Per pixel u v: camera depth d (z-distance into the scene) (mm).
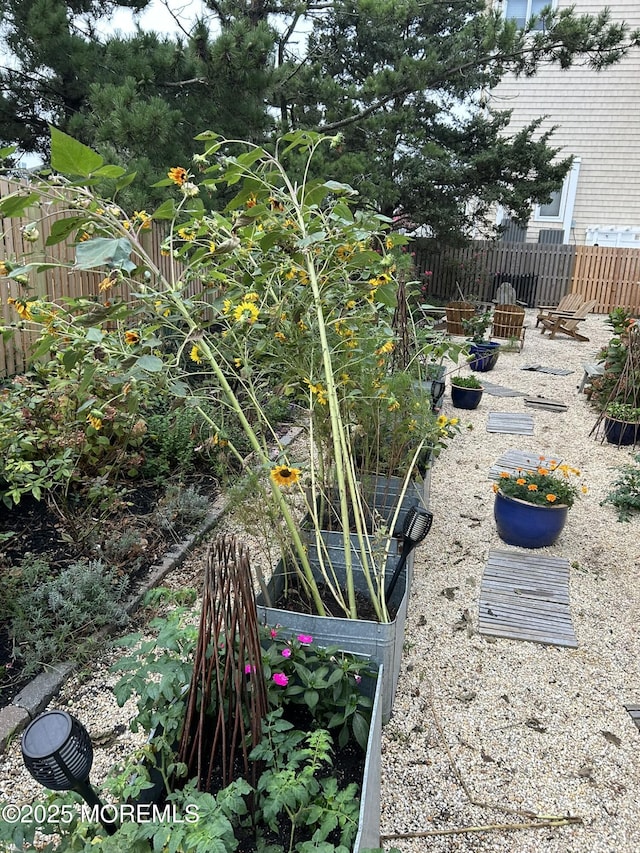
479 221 14125
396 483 3279
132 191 4852
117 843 1208
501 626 2852
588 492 4484
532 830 1854
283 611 2115
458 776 2043
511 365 8969
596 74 14086
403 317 3740
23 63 7867
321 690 1889
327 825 1394
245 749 1541
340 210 2344
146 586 2965
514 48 9734
